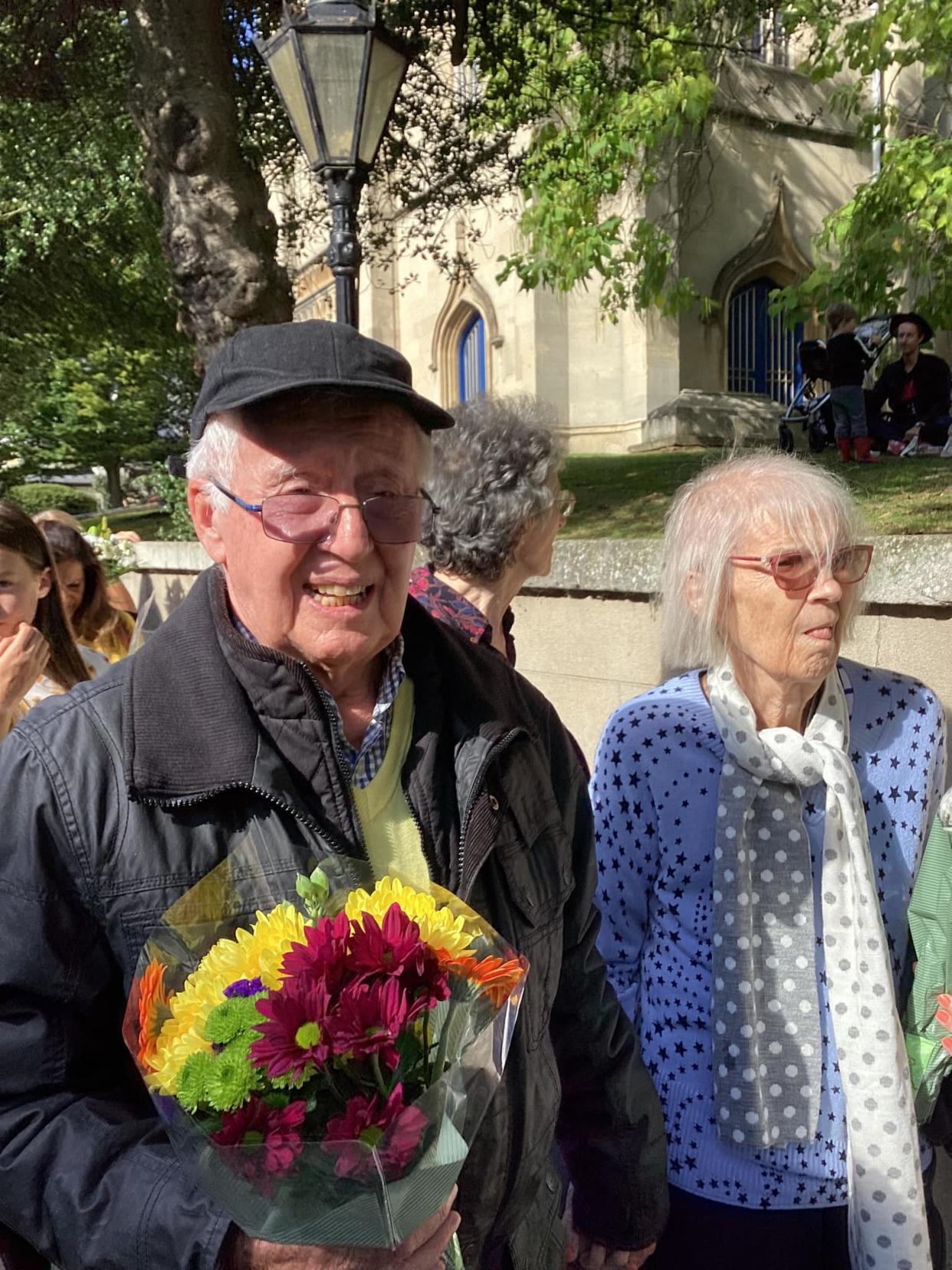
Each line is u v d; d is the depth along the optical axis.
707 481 1.79
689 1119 1.73
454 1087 0.99
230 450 1.19
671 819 1.76
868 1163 1.59
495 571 2.03
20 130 7.67
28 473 18.53
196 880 1.11
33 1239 1.05
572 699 3.61
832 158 13.79
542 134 8.13
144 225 8.99
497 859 1.33
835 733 1.70
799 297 6.25
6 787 1.11
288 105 4.08
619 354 13.05
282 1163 0.86
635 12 7.37
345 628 1.20
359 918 1.03
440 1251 1.03
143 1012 0.97
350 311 4.27
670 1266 1.75
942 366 6.80
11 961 1.06
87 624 3.76
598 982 1.55
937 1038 1.68
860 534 1.73
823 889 1.64
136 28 5.73
